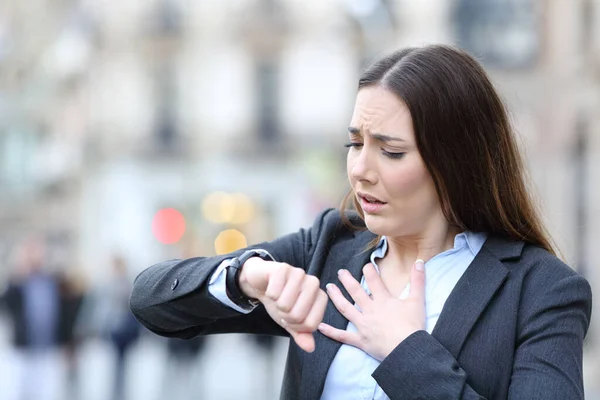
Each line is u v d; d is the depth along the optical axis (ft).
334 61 114.32
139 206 117.70
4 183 115.65
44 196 116.37
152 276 8.09
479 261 7.86
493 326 7.54
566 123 64.90
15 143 115.96
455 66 7.73
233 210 109.81
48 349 41.60
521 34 76.43
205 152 118.11
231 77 117.80
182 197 117.29
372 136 7.63
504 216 7.97
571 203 61.77
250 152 116.37
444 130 7.58
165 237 110.83
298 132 115.75
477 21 81.66
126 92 117.91
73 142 117.08
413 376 7.14
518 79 73.77
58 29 116.37
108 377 55.11
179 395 43.83
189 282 7.67
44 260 42.14
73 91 117.50
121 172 117.91
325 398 7.77
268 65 117.29
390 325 7.48
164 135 118.42
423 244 8.04
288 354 8.29
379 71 7.71
